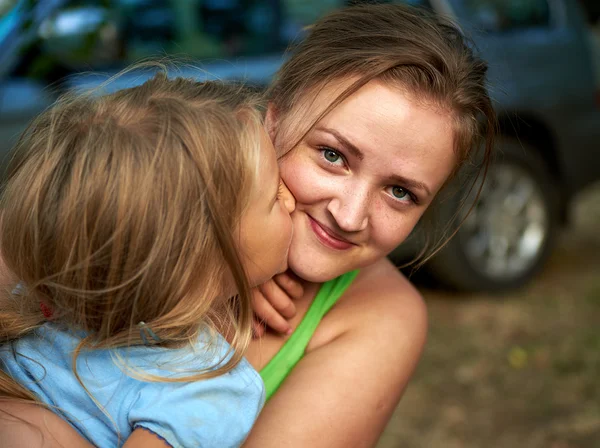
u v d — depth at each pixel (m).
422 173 1.21
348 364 1.25
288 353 1.29
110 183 1.02
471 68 1.29
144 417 1.03
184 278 1.05
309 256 1.25
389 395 1.26
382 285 1.40
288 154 1.24
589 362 3.56
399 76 1.20
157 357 1.09
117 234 1.02
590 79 4.41
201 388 1.06
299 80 1.27
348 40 1.26
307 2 3.54
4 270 1.21
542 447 2.96
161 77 1.21
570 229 5.59
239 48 3.33
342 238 1.24
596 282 4.51
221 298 1.16
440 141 1.22
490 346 3.74
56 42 2.83
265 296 1.27
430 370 3.54
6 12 2.66
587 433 3.04
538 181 4.32
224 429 1.07
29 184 1.06
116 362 1.07
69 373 1.09
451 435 3.05
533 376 3.47
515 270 4.29
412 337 1.33
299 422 1.17
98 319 1.06
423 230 1.58
